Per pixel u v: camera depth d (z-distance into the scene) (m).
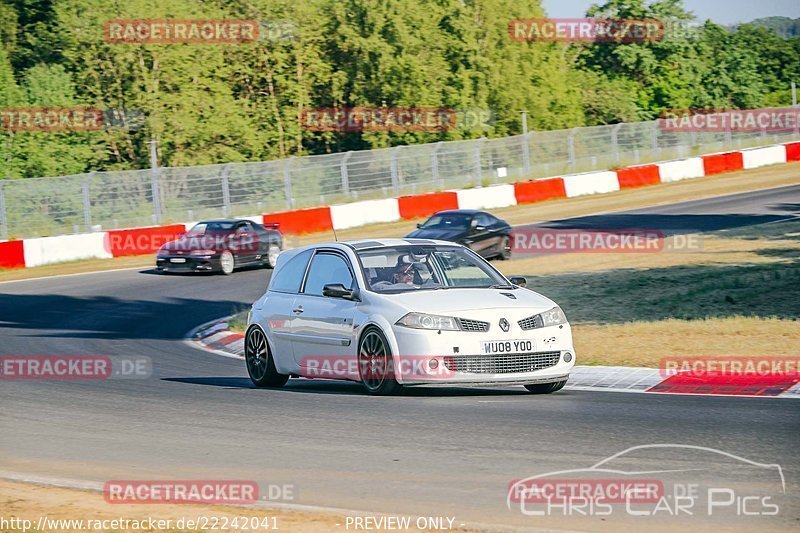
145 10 164.25
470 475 21.31
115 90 164.25
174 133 164.62
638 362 37.53
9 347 53.50
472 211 88.56
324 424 27.70
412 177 141.12
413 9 182.12
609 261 79.56
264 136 180.00
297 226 117.81
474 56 184.25
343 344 33.16
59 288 84.56
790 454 22.08
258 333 37.09
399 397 31.73
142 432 28.28
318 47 185.38
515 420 27.19
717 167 159.75
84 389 37.78
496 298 32.00
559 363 31.45
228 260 93.06
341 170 135.25
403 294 32.44
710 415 27.19
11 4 192.75
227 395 34.59
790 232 88.44
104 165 163.00
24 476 23.39
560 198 140.12
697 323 46.41
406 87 180.00
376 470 22.19
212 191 125.44
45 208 115.00
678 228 100.38
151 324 63.69
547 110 196.62
